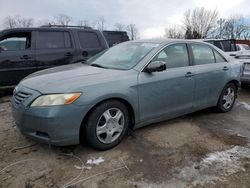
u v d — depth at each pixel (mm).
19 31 5984
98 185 2609
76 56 6496
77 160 3061
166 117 3965
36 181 2656
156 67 3529
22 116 3000
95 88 3090
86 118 3088
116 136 3377
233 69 4918
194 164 3014
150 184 2633
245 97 6480
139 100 3502
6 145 3422
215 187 2604
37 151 3264
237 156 3227
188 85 4094
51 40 6285
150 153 3254
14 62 5832
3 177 2711
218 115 4863
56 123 2854
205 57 4520
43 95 2920
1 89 6387
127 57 3904
